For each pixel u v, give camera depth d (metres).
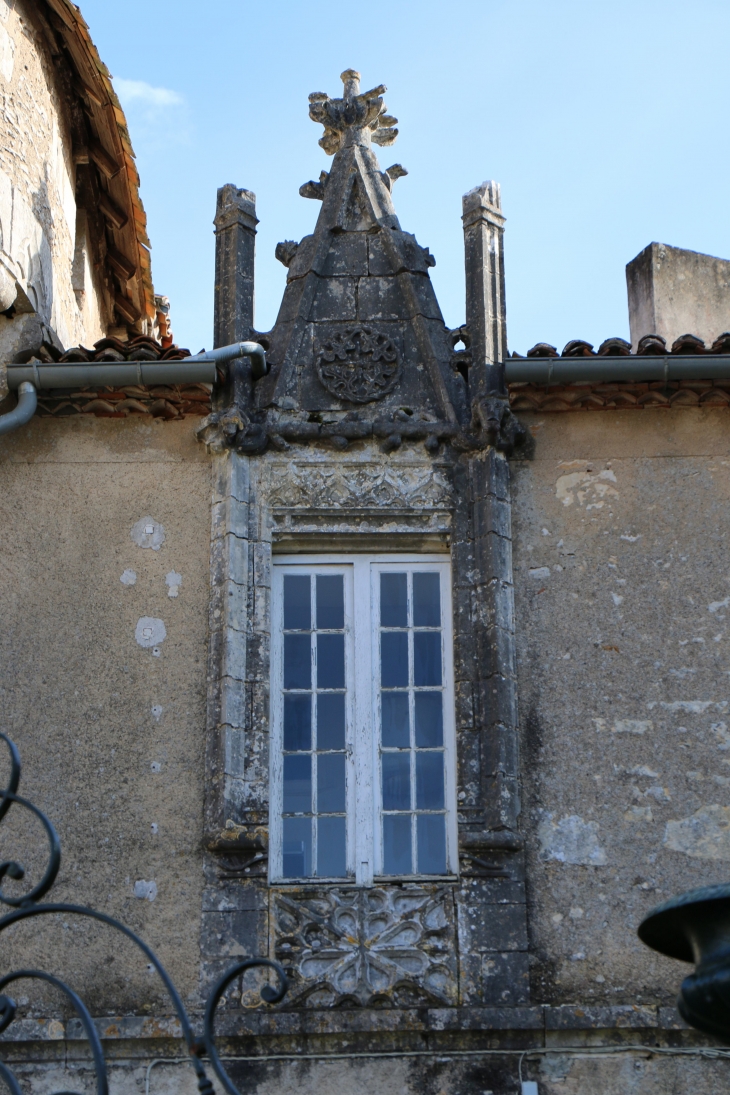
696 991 5.38
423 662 9.65
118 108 11.98
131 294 14.23
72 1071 8.49
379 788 9.33
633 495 9.95
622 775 9.22
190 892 8.94
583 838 9.05
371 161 11.07
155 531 9.87
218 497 9.91
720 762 9.23
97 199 12.93
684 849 9.03
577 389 10.08
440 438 10.08
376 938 8.80
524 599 9.67
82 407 10.15
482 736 9.30
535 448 10.09
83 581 9.72
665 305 13.34
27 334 10.23
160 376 9.88
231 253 10.55
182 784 9.20
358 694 9.55
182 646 9.55
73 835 9.08
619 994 8.69
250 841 8.96
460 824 9.08
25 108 11.18
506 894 8.91
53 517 9.89
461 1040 8.55
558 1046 8.53
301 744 9.45
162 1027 8.51
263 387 10.26
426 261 10.70
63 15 11.33
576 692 9.42
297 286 10.62
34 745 9.30
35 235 11.06
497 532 9.77
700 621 9.59
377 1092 8.44
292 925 8.84
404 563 9.93
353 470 10.02
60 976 8.72
